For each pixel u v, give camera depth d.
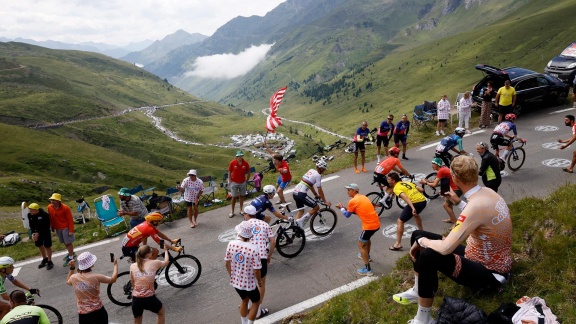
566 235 7.09
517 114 22.61
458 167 5.27
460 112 21.84
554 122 20.92
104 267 12.32
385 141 18.80
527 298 5.32
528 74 22.92
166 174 160.62
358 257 11.05
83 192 76.69
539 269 6.54
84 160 128.62
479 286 5.81
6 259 9.23
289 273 10.73
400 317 6.82
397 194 10.66
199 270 10.84
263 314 9.06
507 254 5.67
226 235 13.65
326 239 12.41
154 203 15.33
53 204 12.58
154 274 8.34
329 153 25.12
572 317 5.41
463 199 11.73
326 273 10.46
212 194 18.50
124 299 10.30
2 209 42.47
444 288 6.88
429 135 22.69
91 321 8.13
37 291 9.58
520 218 8.37
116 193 68.25
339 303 8.38
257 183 17.50
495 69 22.17
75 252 13.89
